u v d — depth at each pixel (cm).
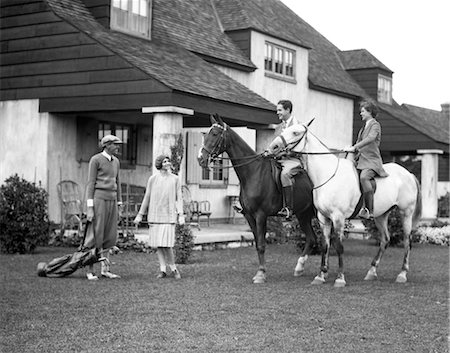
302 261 1040
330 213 936
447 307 785
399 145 2533
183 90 1323
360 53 2814
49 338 618
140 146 1780
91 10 1580
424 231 1822
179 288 897
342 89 2495
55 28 1467
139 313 729
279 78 2127
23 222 1284
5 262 1158
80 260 966
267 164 978
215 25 2036
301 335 638
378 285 952
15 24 1524
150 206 984
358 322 697
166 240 975
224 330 654
